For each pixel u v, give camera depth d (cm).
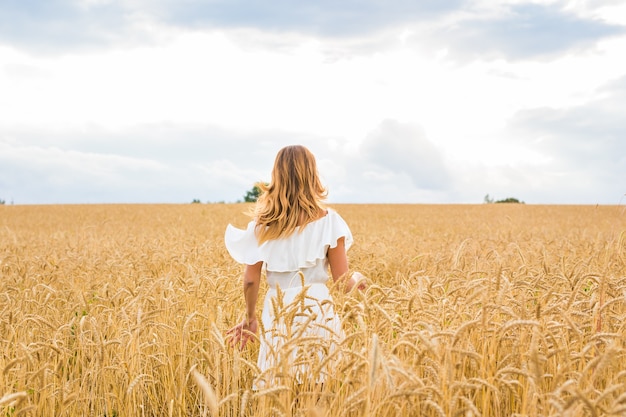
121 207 4600
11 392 386
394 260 908
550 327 335
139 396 421
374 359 247
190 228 2088
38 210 4188
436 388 262
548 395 262
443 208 4516
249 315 412
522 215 3406
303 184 397
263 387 309
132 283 661
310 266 398
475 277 551
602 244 913
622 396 231
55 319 512
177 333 474
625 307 444
